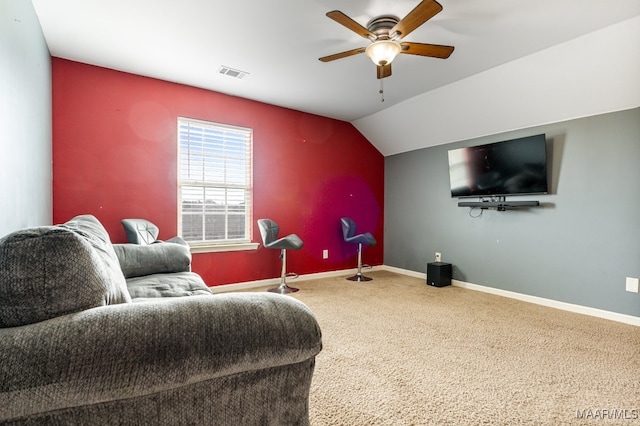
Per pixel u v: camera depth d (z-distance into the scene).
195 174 3.67
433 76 3.33
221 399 0.79
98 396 0.65
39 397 0.61
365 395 1.66
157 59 2.97
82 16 2.30
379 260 5.31
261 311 0.84
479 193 3.91
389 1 2.14
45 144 2.54
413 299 3.50
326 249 4.69
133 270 2.11
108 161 3.15
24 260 0.69
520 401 1.61
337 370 1.92
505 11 2.22
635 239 2.77
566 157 3.22
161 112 3.43
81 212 3.03
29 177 1.97
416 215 4.81
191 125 3.64
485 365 1.99
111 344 0.66
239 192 3.98
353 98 3.97
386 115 4.48
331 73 3.26
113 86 3.18
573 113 3.13
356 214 5.02
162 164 3.44
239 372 0.79
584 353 2.16
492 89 3.37
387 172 5.30
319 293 3.73
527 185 3.44
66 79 2.96
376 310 3.09
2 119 1.46
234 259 3.88
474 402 1.60
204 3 2.17
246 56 2.91
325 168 4.68
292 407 0.88
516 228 3.62
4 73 1.49
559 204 3.27
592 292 3.02
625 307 2.81
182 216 3.59
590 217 3.05
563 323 2.76
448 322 2.77
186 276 2.18
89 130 3.06
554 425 1.44
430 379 1.82
